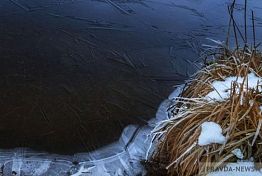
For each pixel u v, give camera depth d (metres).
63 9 5.77
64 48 4.85
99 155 3.39
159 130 3.21
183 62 4.74
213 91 3.11
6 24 5.26
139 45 5.05
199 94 3.18
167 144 3.03
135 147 3.48
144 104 4.00
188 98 3.13
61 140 3.53
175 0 6.22
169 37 5.27
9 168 3.21
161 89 4.23
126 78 4.38
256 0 6.26
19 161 3.29
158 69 4.59
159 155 3.13
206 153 2.68
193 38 5.27
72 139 3.55
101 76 4.38
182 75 4.50
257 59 3.37
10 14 5.52
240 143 2.65
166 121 3.05
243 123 2.71
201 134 2.70
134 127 3.71
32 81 4.22
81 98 4.03
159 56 4.84
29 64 4.50
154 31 5.38
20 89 4.09
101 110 3.89
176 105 3.49
